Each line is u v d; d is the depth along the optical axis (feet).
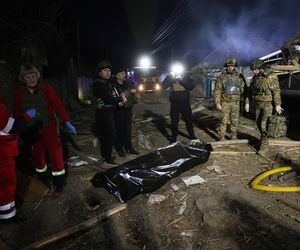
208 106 41.73
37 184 12.67
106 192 12.78
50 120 11.82
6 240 9.43
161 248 8.90
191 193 12.49
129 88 17.71
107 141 15.87
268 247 8.74
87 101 56.85
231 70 19.47
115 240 9.35
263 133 17.35
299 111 23.39
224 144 19.48
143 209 11.26
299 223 9.91
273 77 16.58
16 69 24.94
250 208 10.94
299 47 29.50
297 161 15.71
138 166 13.41
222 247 8.84
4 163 9.78
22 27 26.30
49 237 9.32
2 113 9.09
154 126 28.48
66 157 18.04
